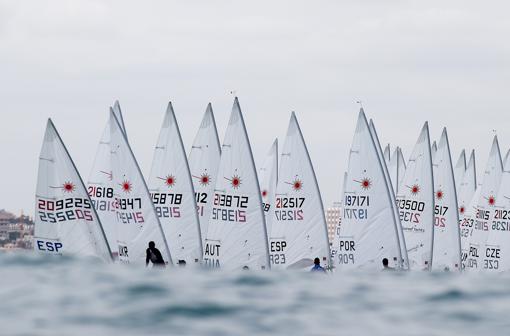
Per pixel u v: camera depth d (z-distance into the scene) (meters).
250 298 104.38
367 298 107.44
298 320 90.69
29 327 85.00
